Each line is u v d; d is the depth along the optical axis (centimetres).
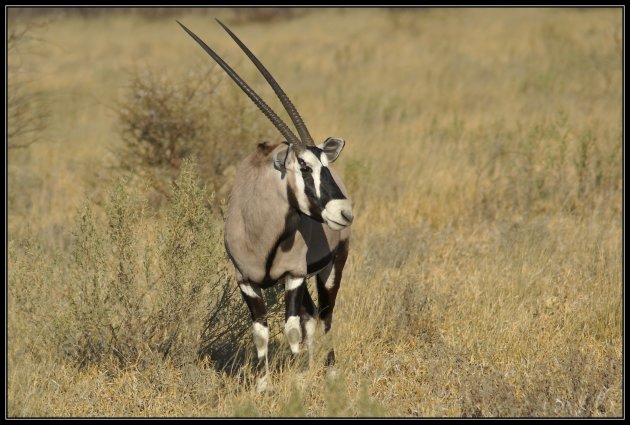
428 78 7006
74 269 2123
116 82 7400
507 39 8894
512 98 5856
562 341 2239
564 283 2580
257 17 13488
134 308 2119
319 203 1808
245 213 1919
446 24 10825
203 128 3494
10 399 1888
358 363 2158
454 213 3422
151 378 2058
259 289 1988
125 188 2139
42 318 2122
